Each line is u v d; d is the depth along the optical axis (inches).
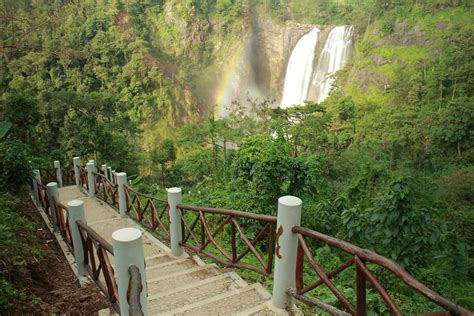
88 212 320.2
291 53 1916.8
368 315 136.0
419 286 68.1
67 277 145.8
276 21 1948.8
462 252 202.7
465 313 61.1
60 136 999.6
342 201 253.6
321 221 243.8
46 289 130.1
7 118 484.1
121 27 1759.4
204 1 1942.7
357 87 1480.1
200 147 1067.9
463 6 1347.2
